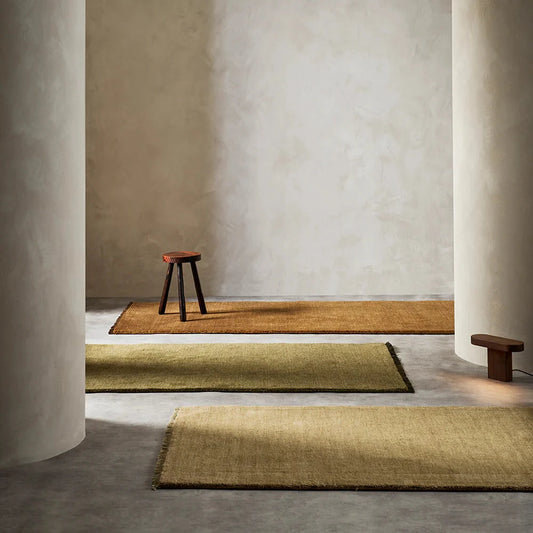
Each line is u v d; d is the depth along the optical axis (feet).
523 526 9.86
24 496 10.77
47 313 11.96
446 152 26.43
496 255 16.92
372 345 19.04
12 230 11.50
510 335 16.84
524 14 16.10
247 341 19.75
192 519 10.05
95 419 13.88
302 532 9.72
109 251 26.58
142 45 26.07
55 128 11.83
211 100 26.23
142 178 26.40
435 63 26.21
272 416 13.80
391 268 26.76
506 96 16.40
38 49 11.53
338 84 26.25
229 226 26.61
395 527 9.84
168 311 23.70
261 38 26.13
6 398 11.71
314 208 26.58
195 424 13.37
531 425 13.30
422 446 12.35
